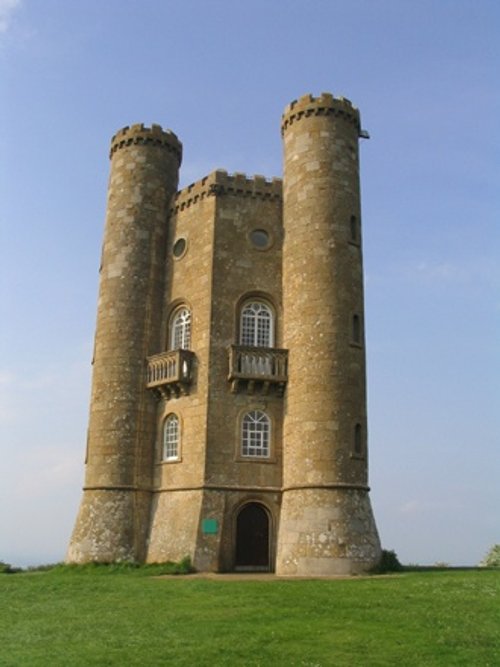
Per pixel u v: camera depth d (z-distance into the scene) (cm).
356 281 3434
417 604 1984
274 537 3253
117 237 3834
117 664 1385
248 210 3666
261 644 1545
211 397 3350
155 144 3991
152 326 3719
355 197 3562
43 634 1700
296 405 3247
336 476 3092
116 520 3403
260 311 3562
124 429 3528
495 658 1418
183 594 2275
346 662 1398
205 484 3234
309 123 3594
